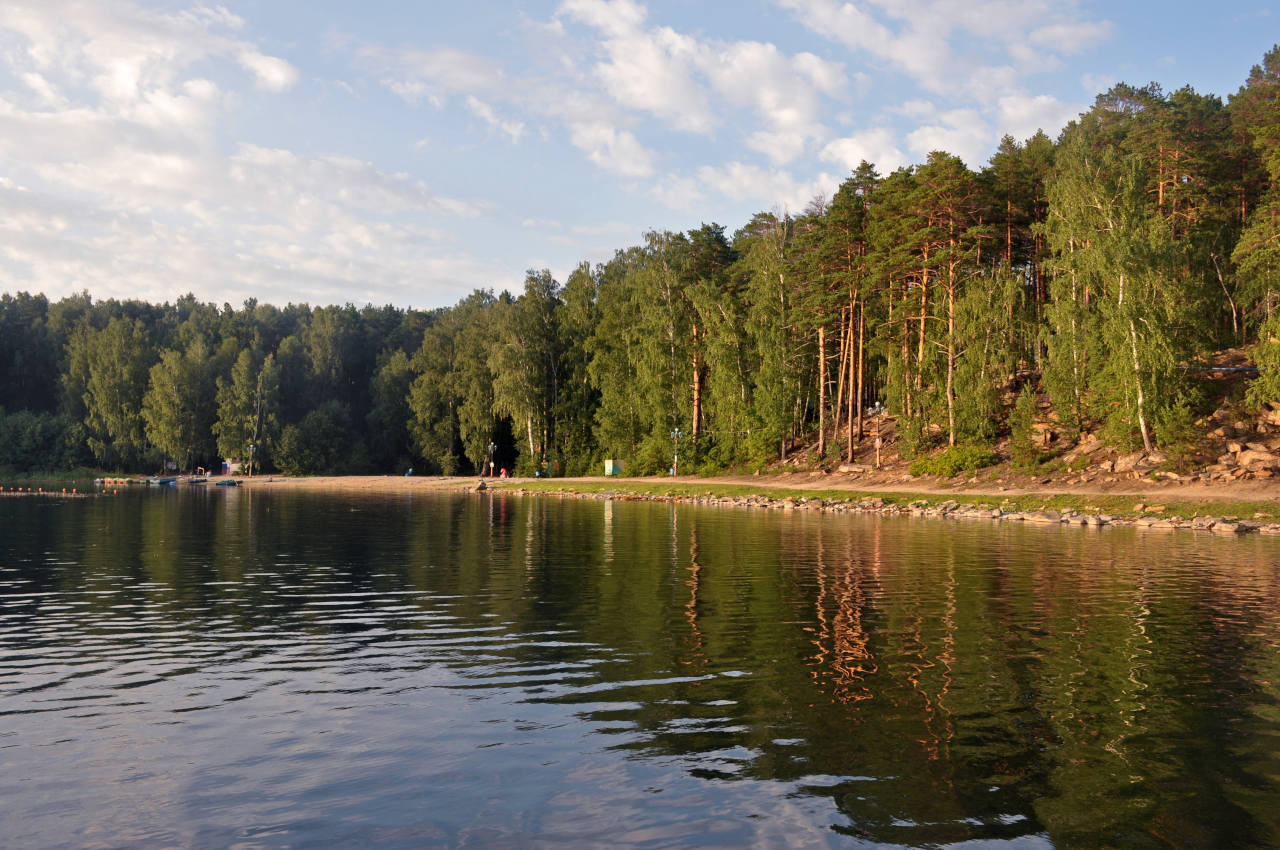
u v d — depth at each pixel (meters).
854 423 77.00
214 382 128.88
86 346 132.25
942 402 61.34
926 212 60.38
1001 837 6.60
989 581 20.89
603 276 101.69
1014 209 65.12
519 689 10.80
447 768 8.00
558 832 6.62
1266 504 39.31
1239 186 63.94
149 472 128.12
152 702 10.21
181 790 7.46
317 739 8.84
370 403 151.00
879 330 66.69
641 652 12.88
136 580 21.05
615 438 87.44
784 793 7.43
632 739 8.84
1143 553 27.53
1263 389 46.09
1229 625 15.14
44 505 59.28
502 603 17.48
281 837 6.51
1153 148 60.94
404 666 12.02
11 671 11.73
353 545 30.27
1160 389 48.38
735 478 73.00
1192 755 8.47
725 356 75.38
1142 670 11.81
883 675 11.48
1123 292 48.12
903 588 19.59
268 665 12.10
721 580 21.02
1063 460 52.97
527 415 95.62
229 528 38.19
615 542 31.38
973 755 8.42
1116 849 6.39
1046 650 13.07
